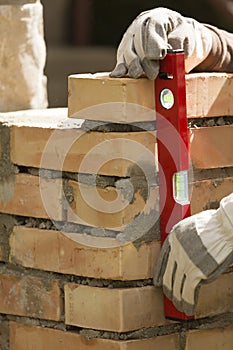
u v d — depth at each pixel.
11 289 5.85
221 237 5.27
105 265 5.41
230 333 5.83
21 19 6.45
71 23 15.50
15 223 5.79
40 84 6.66
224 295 5.74
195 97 5.50
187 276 5.32
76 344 5.61
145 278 5.45
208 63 5.72
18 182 5.72
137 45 5.27
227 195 5.74
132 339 5.47
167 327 5.58
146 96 5.32
